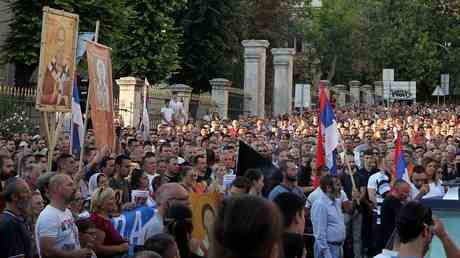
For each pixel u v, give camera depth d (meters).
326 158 14.90
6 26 42.84
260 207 3.54
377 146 20.78
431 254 7.16
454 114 47.12
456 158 19.77
